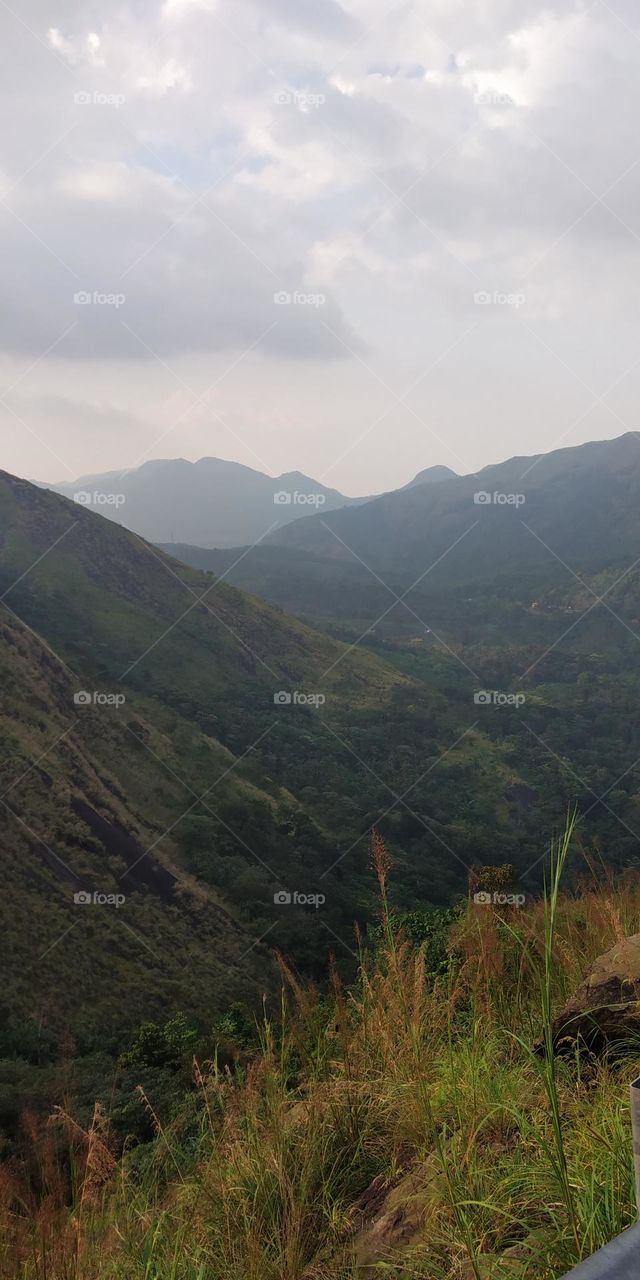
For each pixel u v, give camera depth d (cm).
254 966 4694
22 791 6122
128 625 11888
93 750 7181
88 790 6556
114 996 4456
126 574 13888
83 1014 4244
